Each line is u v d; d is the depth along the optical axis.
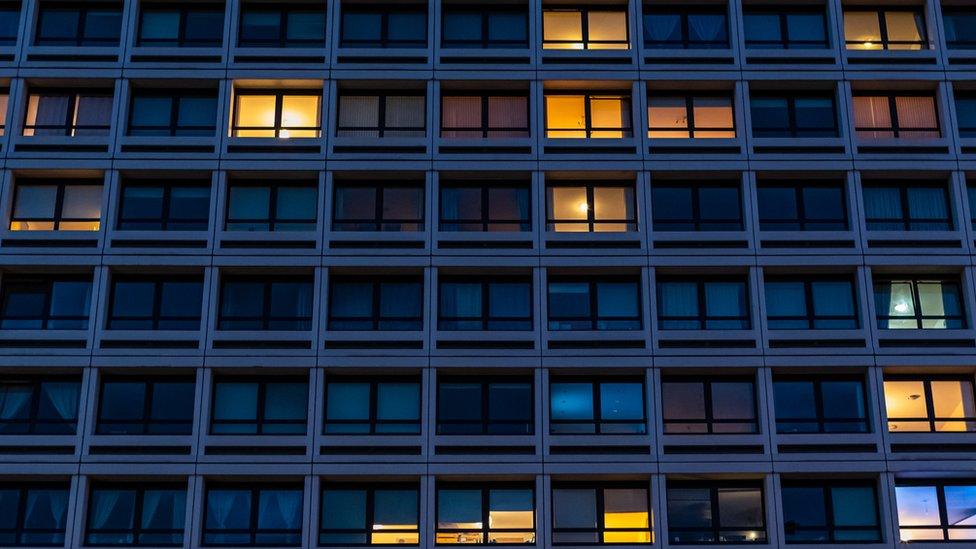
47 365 31.77
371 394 32.25
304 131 34.97
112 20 36.09
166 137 34.34
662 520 30.66
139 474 30.78
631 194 34.59
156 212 34.06
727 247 33.56
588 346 32.47
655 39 36.12
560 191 34.56
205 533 30.80
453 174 34.34
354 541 30.86
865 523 31.17
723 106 35.53
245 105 35.19
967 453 31.36
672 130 35.16
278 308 33.12
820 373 32.56
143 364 31.83
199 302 33.03
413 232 33.53
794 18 36.59
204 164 34.00
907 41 36.34
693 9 36.50
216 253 33.06
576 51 35.44
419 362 32.03
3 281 33.03
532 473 31.00
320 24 36.25
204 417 31.42
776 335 32.53
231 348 32.12
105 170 33.91
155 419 31.83
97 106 35.19
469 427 31.91
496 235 33.47
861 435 31.56
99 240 33.09
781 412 32.22
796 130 35.28
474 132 35.16
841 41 35.81
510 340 32.38
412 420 32.03
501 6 36.62
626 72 35.25
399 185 34.59
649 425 31.61
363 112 35.38
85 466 30.84
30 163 33.81
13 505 30.89
